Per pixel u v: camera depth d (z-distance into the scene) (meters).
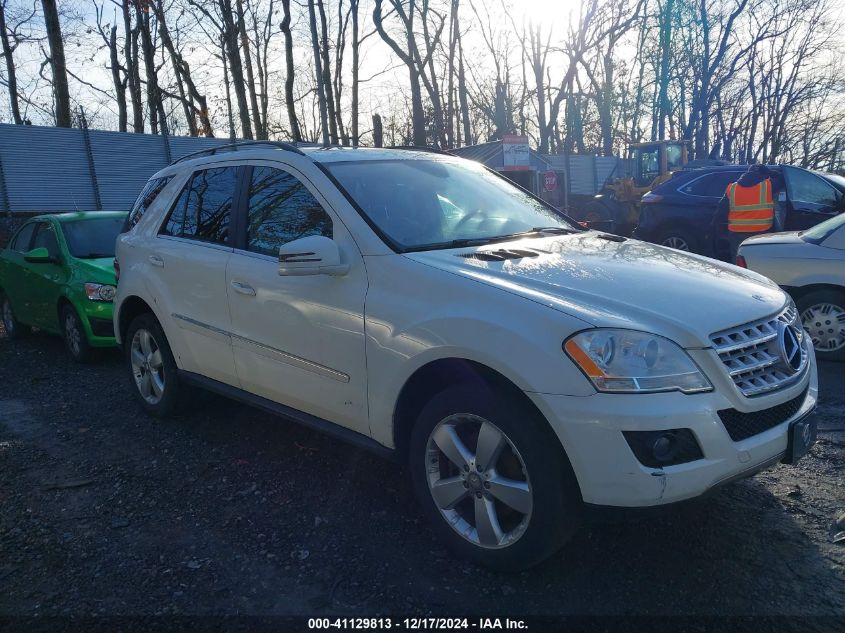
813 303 6.05
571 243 3.77
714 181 11.06
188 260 4.43
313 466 4.14
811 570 2.92
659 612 2.68
